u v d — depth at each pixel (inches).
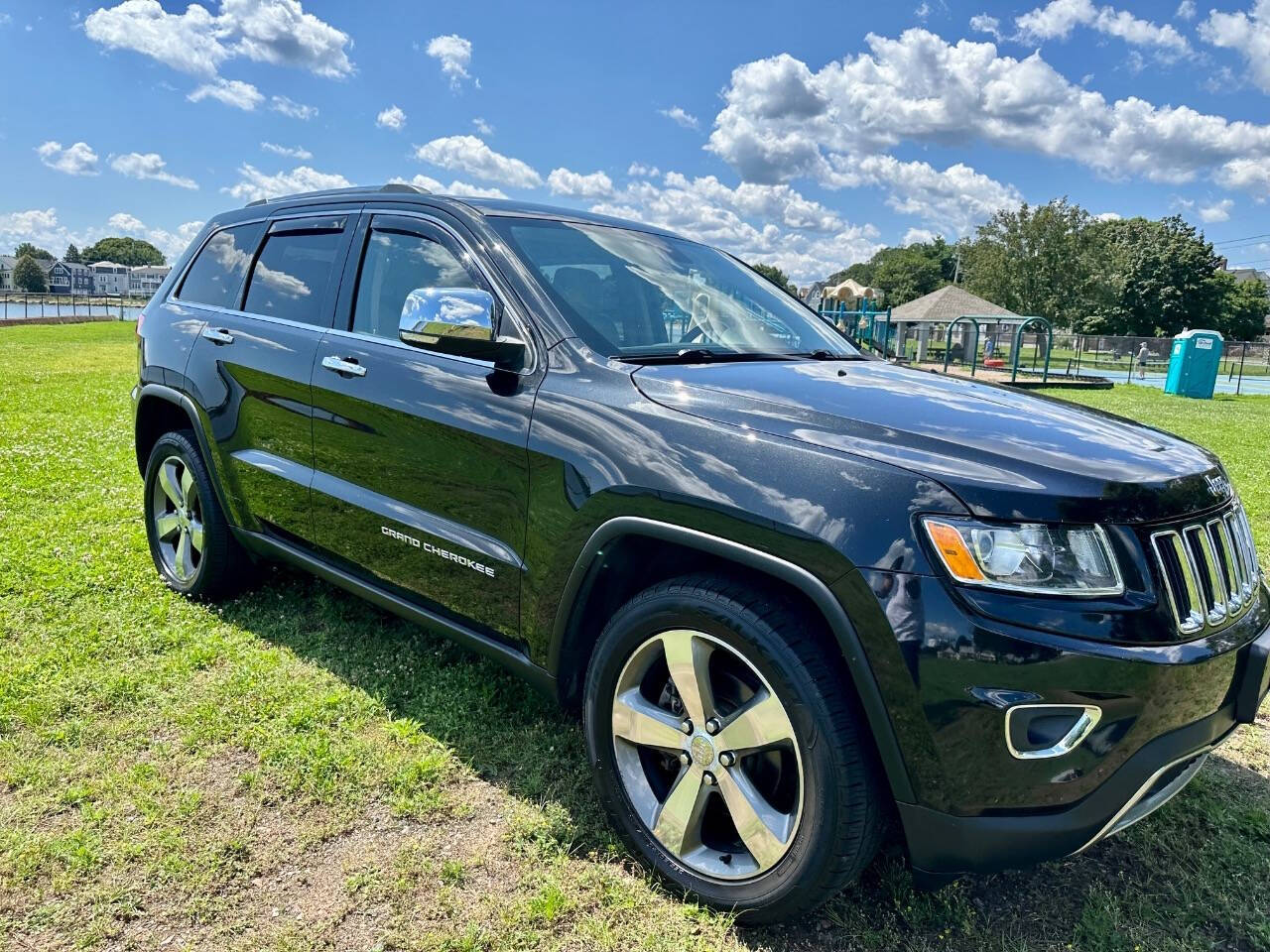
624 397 95.0
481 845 96.5
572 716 124.2
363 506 121.4
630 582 98.2
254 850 94.1
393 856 94.3
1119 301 2844.5
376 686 130.3
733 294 136.6
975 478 75.2
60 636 143.5
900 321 1485.0
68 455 292.2
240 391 143.0
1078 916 88.7
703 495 83.6
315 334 132.6
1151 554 75.5
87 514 218.4
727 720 84.9
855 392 95.6
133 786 103.9
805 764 78.5
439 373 111.5
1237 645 79.8
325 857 93.7
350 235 135.3
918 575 73.0
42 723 116.6
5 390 480.1
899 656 73.0
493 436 103.0
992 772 72.3
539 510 98.4
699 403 90.9
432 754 113.0
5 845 92.7
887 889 92.2
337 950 81.0
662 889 90.8
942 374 124.5
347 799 103.3
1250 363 1809.8
